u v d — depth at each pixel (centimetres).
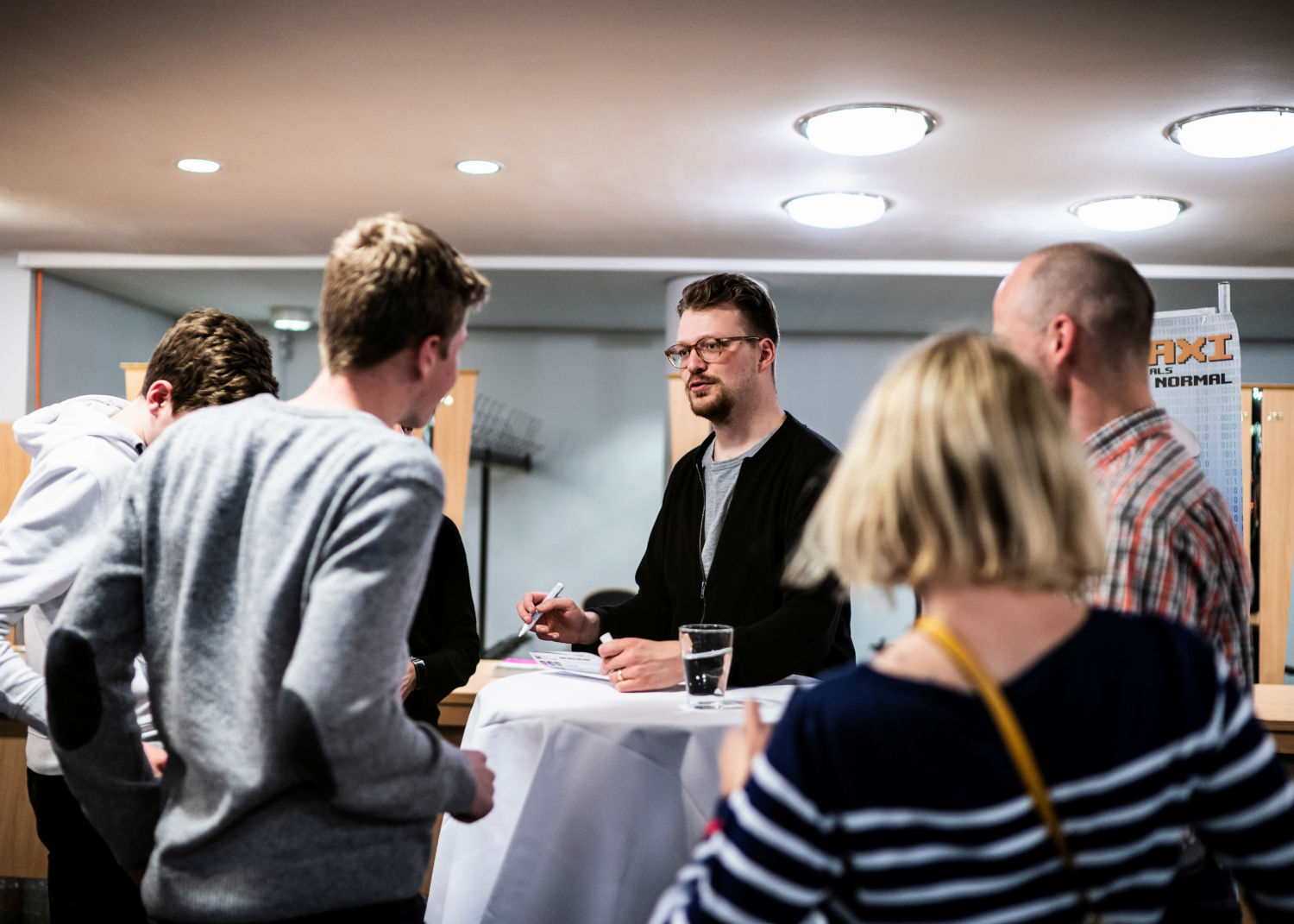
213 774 100
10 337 591
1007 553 74
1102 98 337
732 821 73
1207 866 114
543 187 448
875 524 77
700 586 185
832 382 799
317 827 99
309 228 524
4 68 320
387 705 96
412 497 98
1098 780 71
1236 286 607
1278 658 457
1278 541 461
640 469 810
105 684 109
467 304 114
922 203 466
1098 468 111
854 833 70
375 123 368
